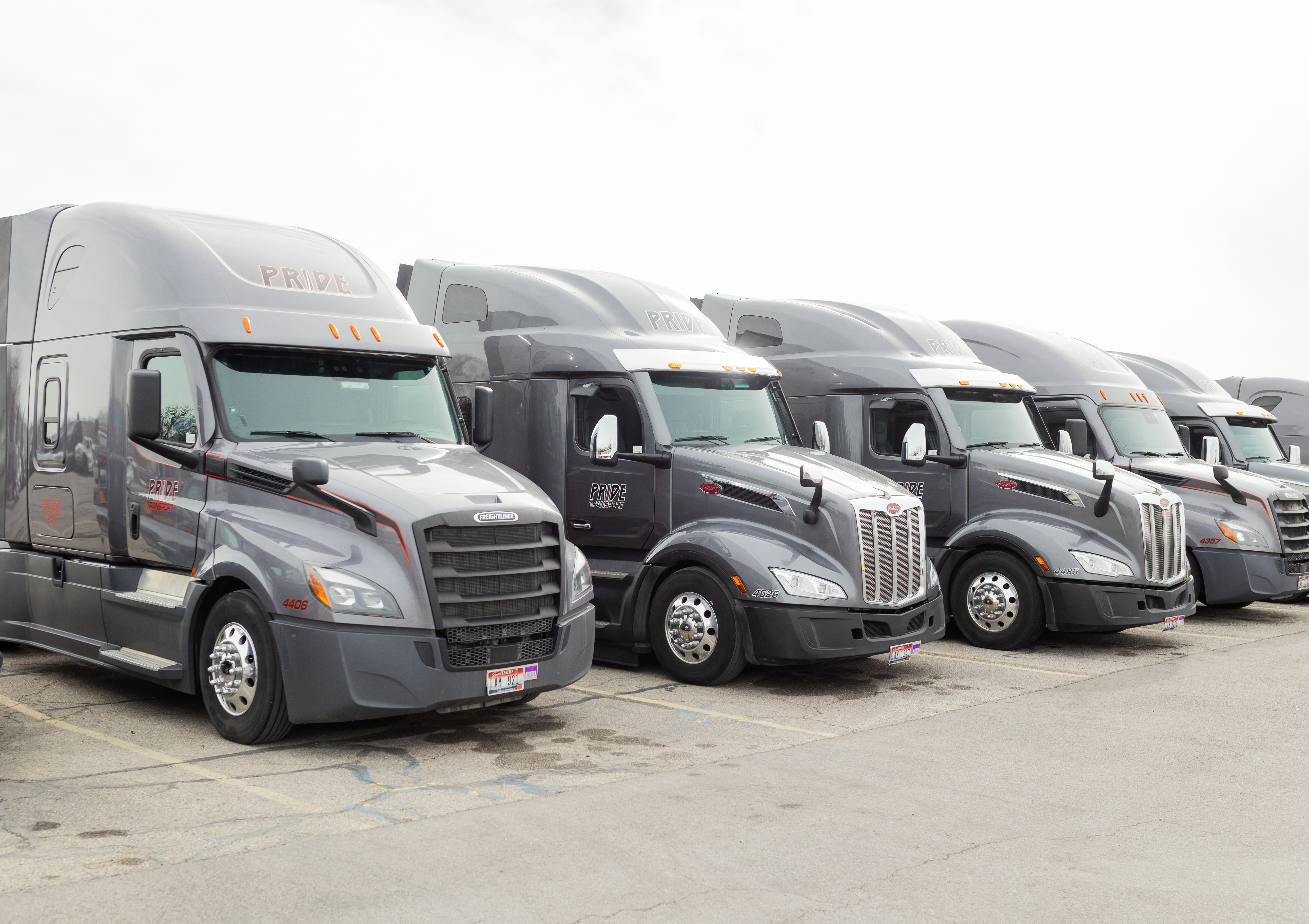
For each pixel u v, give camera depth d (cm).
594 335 976
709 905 422
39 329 836
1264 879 453
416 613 630
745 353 1029
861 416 1168
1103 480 1045
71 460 792
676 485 920
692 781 599
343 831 507
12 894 427
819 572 849
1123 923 408
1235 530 1278
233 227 802
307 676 622
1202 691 869
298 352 745
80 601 787
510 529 680
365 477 664
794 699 832
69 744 668
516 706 800
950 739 704
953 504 1120
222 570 666
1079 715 779
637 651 926
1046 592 1046
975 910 419
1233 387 2092
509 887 439
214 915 409
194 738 684
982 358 1405
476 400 834
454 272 1093
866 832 511
